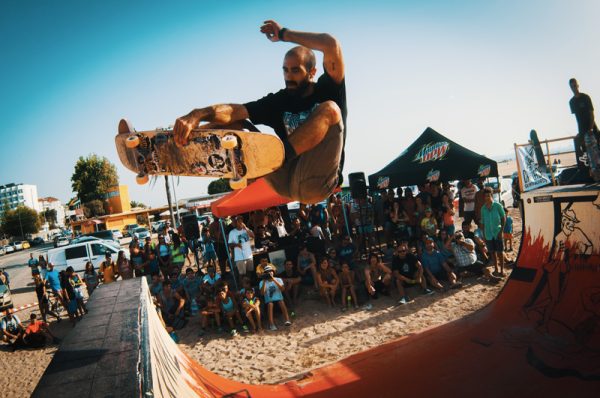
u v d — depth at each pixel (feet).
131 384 5.54
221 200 36.81
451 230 37.04
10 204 538.06
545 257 20.93
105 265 42.80
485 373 15.31
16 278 77.71
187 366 14.11
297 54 7.09
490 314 20.84
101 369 6.01
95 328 7.88
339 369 18.35
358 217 43.39
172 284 35.70
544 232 21.45
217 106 6.89
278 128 7.62
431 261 31.30
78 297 37.86
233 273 34.81
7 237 300.81
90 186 196.85
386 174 40.91
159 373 7.42
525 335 17.60
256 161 6.27
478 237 34.78
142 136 6.55
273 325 28.71
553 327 17.44
